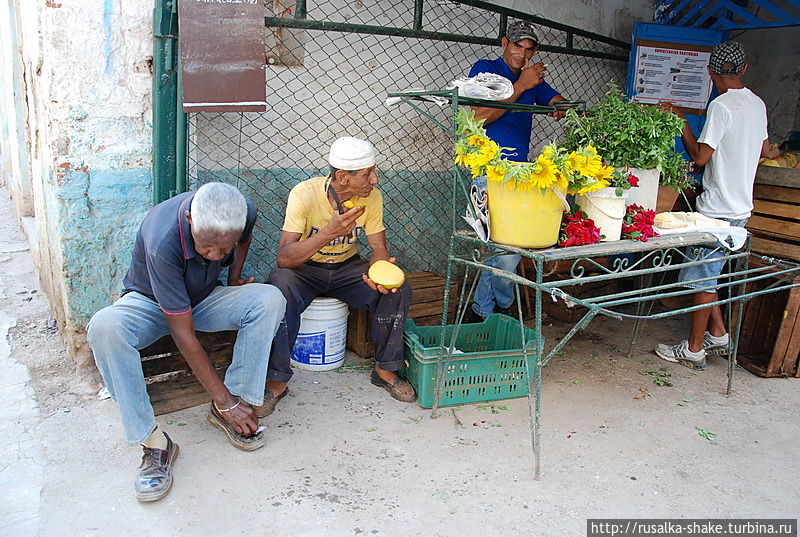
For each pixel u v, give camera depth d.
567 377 3.74
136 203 3.24
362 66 4.03
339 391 3.38
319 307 3.46
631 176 2.96
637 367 3.94
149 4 3.05
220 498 2.46
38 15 2.99
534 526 2.39
